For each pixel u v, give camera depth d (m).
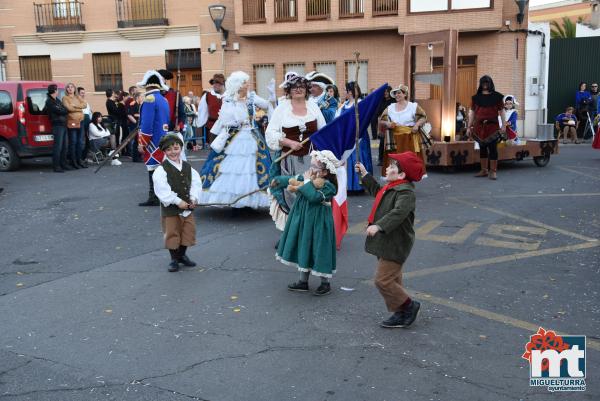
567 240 6.95
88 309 5.11
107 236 7.58
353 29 20.31
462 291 5.36
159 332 4.61
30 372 4.00
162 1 22.08
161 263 6.38
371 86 20.97
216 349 4.29
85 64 23.14
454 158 11.99
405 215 4.34
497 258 6.30
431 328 4.58
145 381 3.85
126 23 22.31
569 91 21.47
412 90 13.05
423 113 9.32
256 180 8.09
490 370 3.91
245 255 6.59
